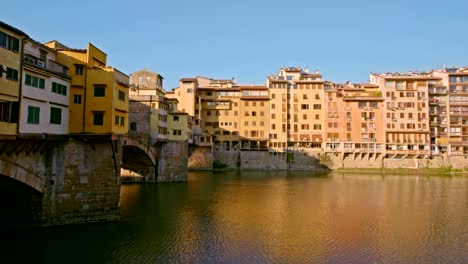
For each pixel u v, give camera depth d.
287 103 116.12
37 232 31.45
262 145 116.19
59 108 32.69
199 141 102.94
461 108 111.06
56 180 32.47
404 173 106.38
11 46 27.05
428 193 64.12
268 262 27.50
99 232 33.19
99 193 35.19
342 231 36.66
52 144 32.34
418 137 109.38
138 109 65.75
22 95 28.22
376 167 110.25
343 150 111.50
